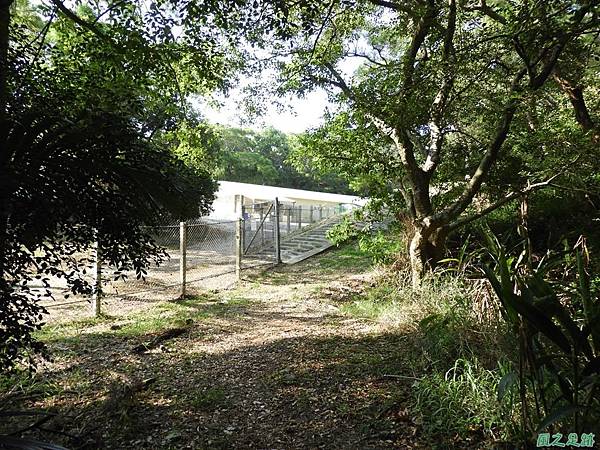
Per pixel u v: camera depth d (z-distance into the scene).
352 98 7.83
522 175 8.08
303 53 8.73
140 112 3.26
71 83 3.13
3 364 2.89
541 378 2.73
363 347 5.53
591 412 2.47
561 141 6.70
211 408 3.94
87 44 3.77
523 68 6.57
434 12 6.85
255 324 7.05
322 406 3.92
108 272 8.53
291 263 13.69
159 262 3.57
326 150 9.44
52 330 6.41
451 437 3.16
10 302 2.71
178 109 4.39
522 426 2.72
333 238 10.74
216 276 10.51
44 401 4.06
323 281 10.88
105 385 4.44
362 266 12.39
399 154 8.27
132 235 3.14
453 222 7.98
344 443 3.27
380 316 6.70
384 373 4.55
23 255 2.77
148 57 3.81
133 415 3.76
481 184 7.96
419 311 5.97
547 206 8.43
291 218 19.91
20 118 2.61
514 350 3.72
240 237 11.16
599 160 6.39
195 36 4.29
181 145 6.04
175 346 5.84
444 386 3.54
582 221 7.61
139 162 2.98
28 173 2.59
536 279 2.44
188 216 3.45
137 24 3.95
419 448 3.11
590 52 6.73
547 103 7.90
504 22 6.42
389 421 3.52
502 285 2.39
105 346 5.77
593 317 2.27
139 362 5.18
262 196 25.95
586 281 2.47
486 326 4.25
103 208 2.96
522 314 2.31
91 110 2.83
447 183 9.43
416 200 8.27
